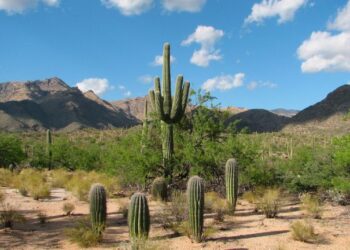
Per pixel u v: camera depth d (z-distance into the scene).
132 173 16.25
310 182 15.20
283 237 9.70
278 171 17.12
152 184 15.55
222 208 12.18
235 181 12.67
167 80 15.63
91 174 23.30
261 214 12.46
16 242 9.34
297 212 12.73
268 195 13.14
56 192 17.67
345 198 13.95
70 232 9.64
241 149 16.28
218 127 17.34
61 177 20.92
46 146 37.97
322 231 10.20
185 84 15.84
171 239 9.58
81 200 15.20
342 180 13.27
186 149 16.02
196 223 9.32
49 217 12.15
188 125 17.95
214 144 16.39
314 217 11.90
